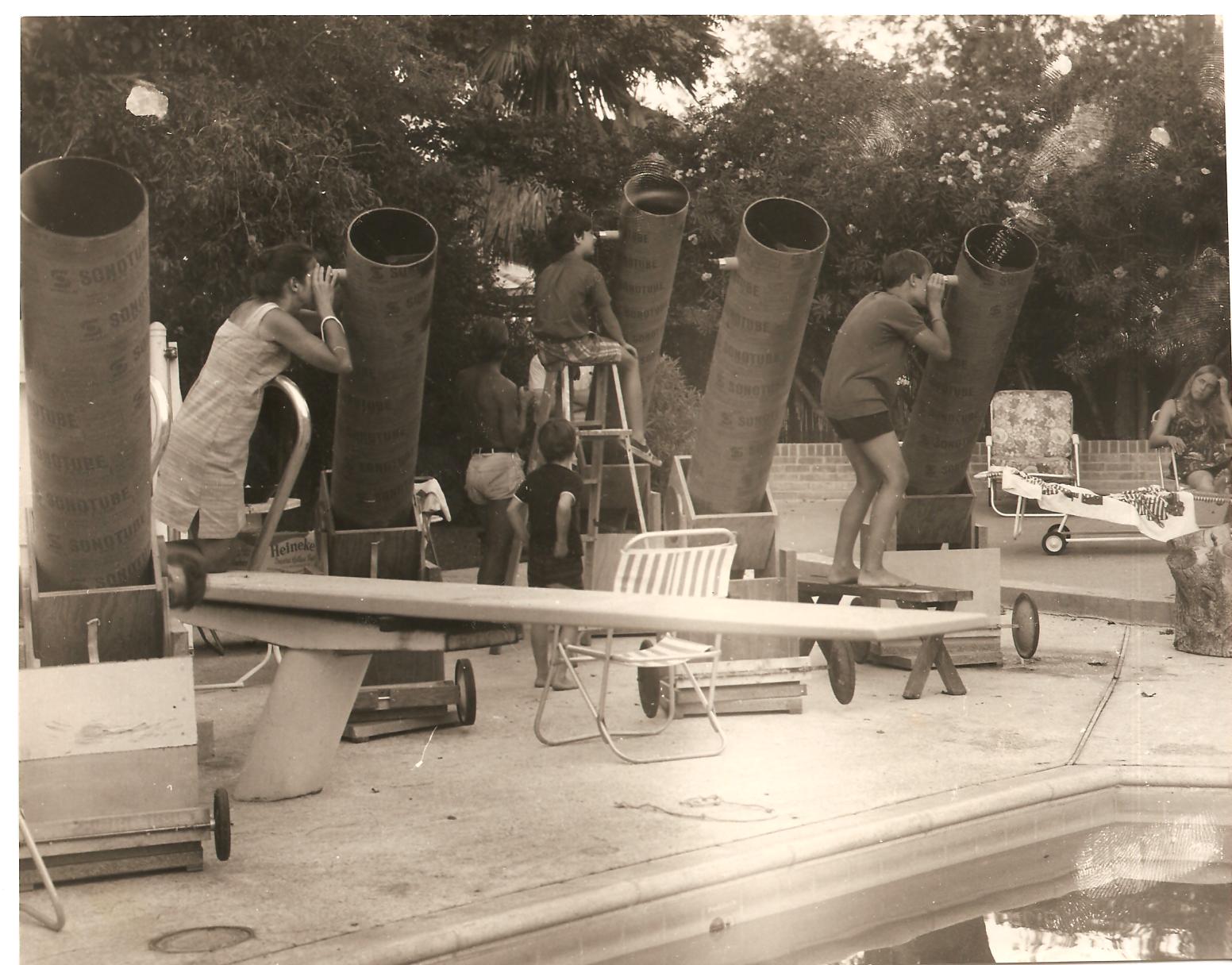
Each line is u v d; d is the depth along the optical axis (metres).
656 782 4.34
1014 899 3.59
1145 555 9.85
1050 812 4.16
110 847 3.41
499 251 8.62
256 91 7.60
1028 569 9.24
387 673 5.39
